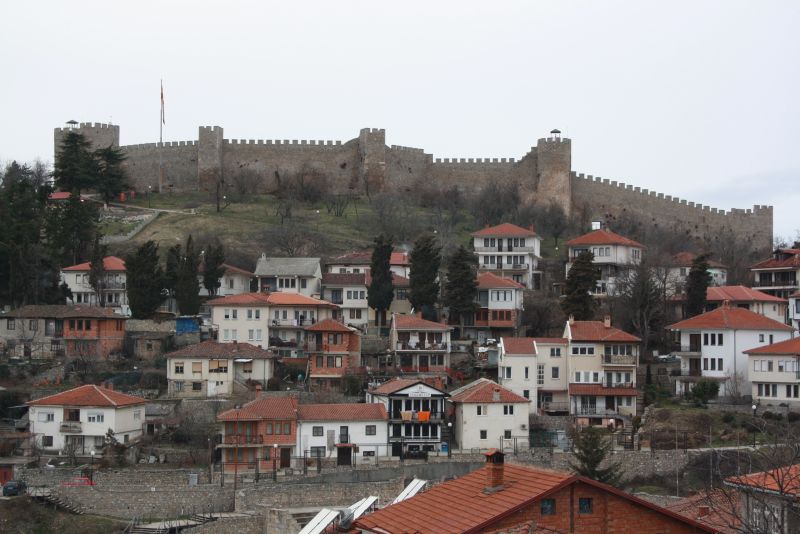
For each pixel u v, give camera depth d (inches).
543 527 1428.4
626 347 4207.7
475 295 5098.4
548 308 5231.3
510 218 7042.3
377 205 7268.7
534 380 4210.1
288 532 2881.4
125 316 4862.2
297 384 4384.8
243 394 4168.3
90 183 7249.0
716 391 4210.1
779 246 7086.6
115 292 5378.9
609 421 4045.3
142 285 4928.6
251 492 3203.7
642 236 6988.2
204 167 7869.1
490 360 4579.2
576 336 4224.9
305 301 4864.7
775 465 1546.5
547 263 6284.5
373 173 7839.6
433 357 4571.9
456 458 3575.3
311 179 7819.9
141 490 3250.5
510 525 1486.2
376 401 3882.9
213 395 4175.7
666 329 4805.6
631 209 7623.0
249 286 5644.7
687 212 7618.1
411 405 3745.1
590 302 4852.4
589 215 7519.7
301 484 3230.8
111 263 5492.1
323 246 6338.6
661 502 2807.6
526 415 3784.5
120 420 3759.8
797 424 3750.0
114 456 3607.3
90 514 3211.1
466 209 7613.2
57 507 3221.0
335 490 3211.1
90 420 3732.8
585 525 1525.6
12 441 3727.9
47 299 5191.9
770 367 4126.5
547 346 4254.4
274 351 4726.9
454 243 6437.0
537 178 7696.9
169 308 5246.1
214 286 5354.3
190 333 4766.2
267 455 3599.9
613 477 3065.9
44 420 3764.8
